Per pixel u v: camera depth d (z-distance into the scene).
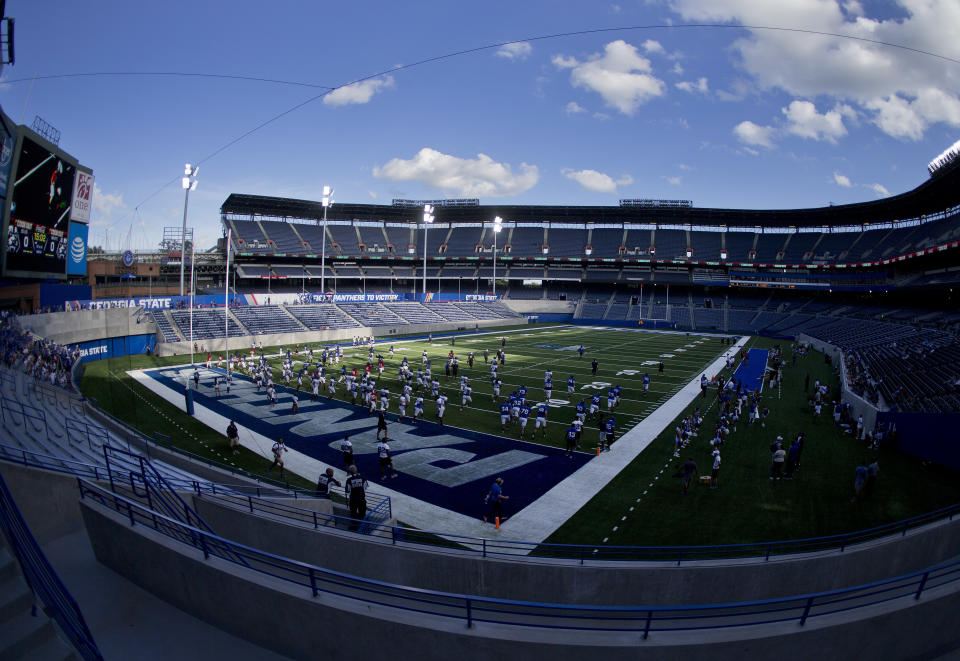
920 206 62.44
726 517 15.06
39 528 8.45
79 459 12.16
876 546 10.52
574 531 14.31
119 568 7.50
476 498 16.47
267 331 50.91
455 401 29.16
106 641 6.16
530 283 94.88
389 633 5.89
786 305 77.00
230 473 15.62
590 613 9.69
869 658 6.50
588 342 58.00
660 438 22.91
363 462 19.50
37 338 29.22
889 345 40.53
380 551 10.21
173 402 27.55
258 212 79.25
